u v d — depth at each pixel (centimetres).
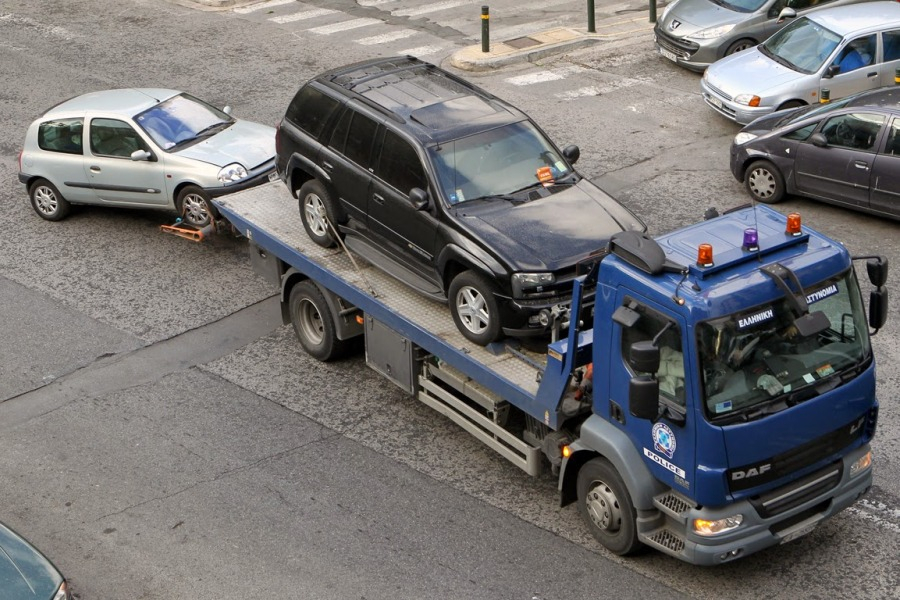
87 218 2167
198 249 2012
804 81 2289
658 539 1084
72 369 1627
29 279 1914
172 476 1359
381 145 1398
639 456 1074
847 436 1061
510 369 1222
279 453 1397
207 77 2855
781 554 1159
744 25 2670
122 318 1770
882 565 1135
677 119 2486
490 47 3000
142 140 2003
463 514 1259
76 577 1184
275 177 1981
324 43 3141
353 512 1270
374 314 1391
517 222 1277
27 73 2947
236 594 1145
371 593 1136
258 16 3459
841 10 2450
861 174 1891
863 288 1697
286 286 1588
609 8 3400
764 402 995
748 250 1016
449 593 1130
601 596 1112
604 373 1079
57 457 1411
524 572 1155
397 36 3194
